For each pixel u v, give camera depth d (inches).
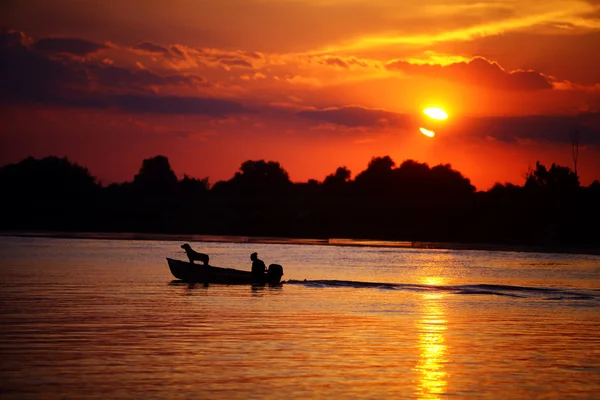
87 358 3198.8
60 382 2797.7
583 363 3260.3
